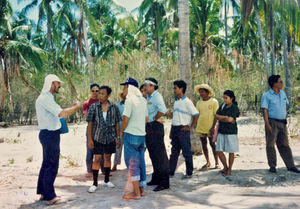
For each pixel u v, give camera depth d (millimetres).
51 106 3441
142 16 26125
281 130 4809
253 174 4746
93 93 5184
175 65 15695
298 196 3547
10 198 3625
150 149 4121
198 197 3633
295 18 10953
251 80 16969
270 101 4809
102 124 4129
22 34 25328
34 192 3949
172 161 4949
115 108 4281
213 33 23953
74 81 22047
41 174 3598
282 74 19281
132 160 3641
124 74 15695
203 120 5426
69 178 4898
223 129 4727
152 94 4219
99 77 19047
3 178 4734
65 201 3506
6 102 22844
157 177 4383
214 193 3838
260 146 7641
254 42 31438
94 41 37312
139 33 30469
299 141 7996
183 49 6887
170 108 16109
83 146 8914
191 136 6777
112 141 4227
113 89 15195
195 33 21609
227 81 15680
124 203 3322
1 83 22125
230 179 4543
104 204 3293
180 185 4387
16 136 12414
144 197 3629
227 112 4695
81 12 21719
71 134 12047
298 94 15539
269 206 3061
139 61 15445
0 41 22703
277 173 4770
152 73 15781
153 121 4105
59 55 33344
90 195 3791
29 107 22578
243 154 6629
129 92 3812
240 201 3342
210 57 14672
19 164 6332
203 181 4551
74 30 27359
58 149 3584
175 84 4832
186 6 6934
